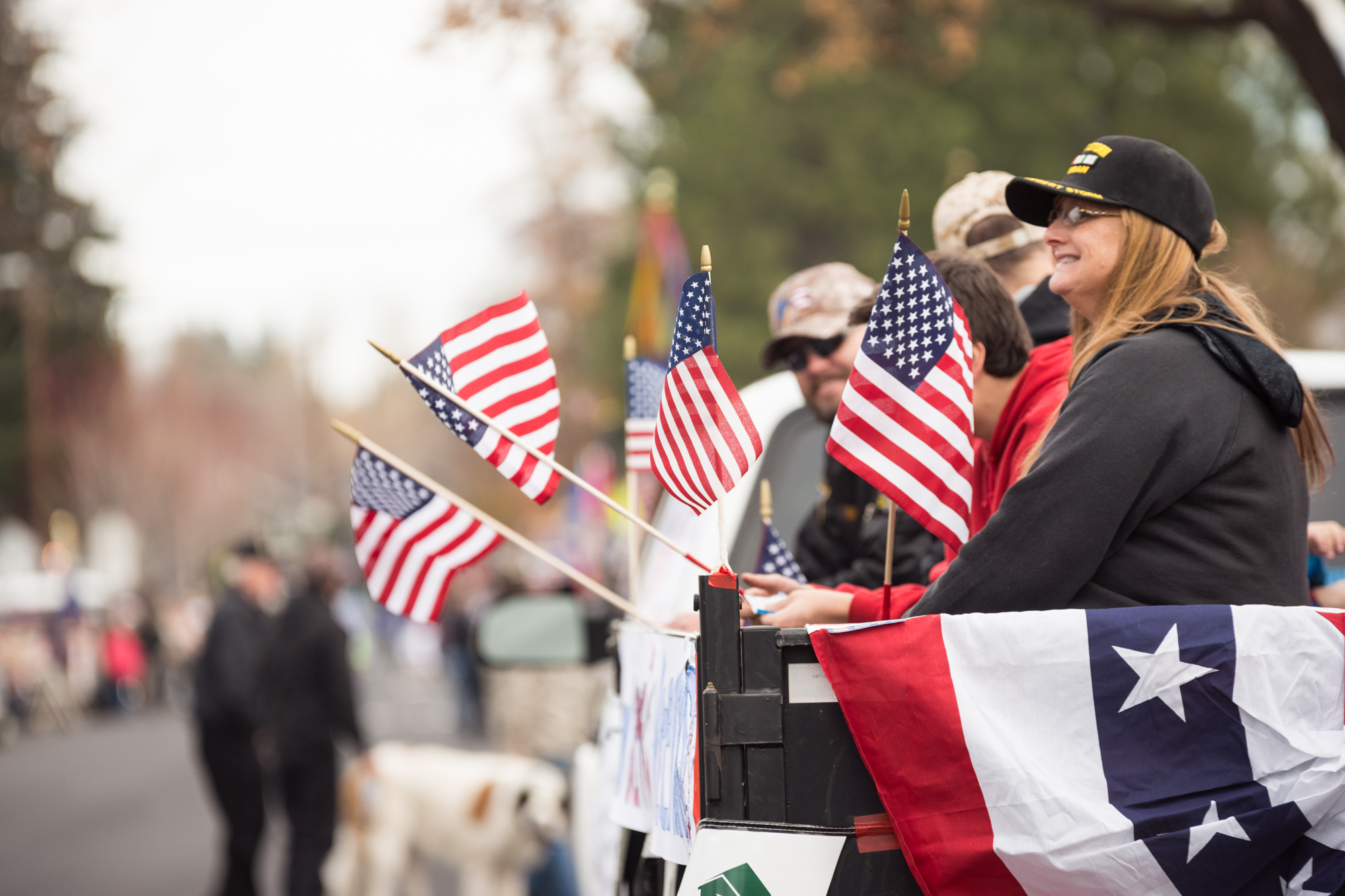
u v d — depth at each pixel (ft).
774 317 22.48
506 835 43.29
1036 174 171.12
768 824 12.82
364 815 46.29
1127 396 13.94
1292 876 13.12
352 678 52.13
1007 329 17.51
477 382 16.80
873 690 12.85
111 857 70.38
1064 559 13.65
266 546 53.83
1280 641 13.21
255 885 52.49
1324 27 56.34
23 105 106.42
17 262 190.70
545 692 48.85
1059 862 12.60
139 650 209.56
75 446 300.40
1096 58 174.91
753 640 12.98
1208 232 15.40
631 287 221.05
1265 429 14.42
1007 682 12.92
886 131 180.34
